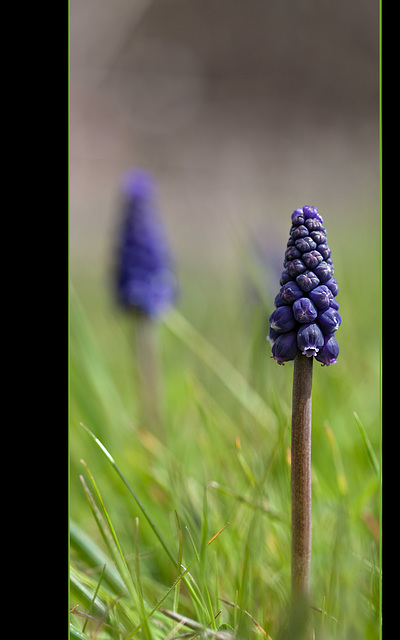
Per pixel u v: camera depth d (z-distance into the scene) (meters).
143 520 0.50
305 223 0.40
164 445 0.58
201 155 1.71
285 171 1.69
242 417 0.56
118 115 1.68
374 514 0.49
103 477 0.54
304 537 0.40
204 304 0.94
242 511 0.48
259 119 1.80
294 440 0.40
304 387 0.40
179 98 1.76
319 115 1.82
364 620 0.43
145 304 0.62
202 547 0.42
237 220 1.34
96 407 0.57
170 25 1.79
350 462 0.53
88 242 1.32
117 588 0.44
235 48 1.81
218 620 0.43
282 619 0.43
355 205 1.44
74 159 1.60
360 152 1.75
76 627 0.44
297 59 1.83
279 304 0.40
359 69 1.82
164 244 0.64
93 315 0.93
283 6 1.83
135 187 0.64
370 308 0.80
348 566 0.44
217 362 0.65
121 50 1.74
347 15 1.82
